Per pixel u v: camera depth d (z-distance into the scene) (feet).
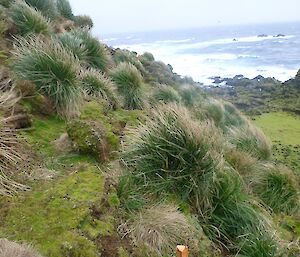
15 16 30.50
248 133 27.40
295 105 86.07
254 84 119.03
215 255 14.10
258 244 14.46
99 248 11.82
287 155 44.62
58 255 10.97
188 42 440.04
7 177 13.99
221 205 16.26
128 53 53.16
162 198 15.53
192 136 16.88
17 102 19.21
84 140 17.03
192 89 55.62
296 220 19.42
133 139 17.67
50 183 14.14
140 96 30.78
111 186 14.75
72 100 21.34
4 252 9.55
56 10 45.44
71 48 30.73
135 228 13.29
